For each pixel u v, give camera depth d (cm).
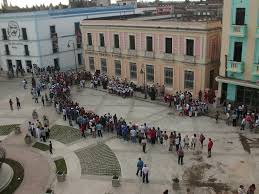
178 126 3067
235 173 2288
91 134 2981
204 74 3603
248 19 3012
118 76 4538
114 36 4366
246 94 3262
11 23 5425
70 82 4584
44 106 3806
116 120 3016
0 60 5847
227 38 3206
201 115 3309
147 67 4131
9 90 4584
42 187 2203
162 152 2622
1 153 2262
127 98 3956
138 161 2331
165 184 2198
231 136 2820
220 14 4850
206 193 2091
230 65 3234
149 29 3909
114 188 2173
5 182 2220
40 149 2753
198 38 3516
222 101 3456
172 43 3762
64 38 5622
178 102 3550
